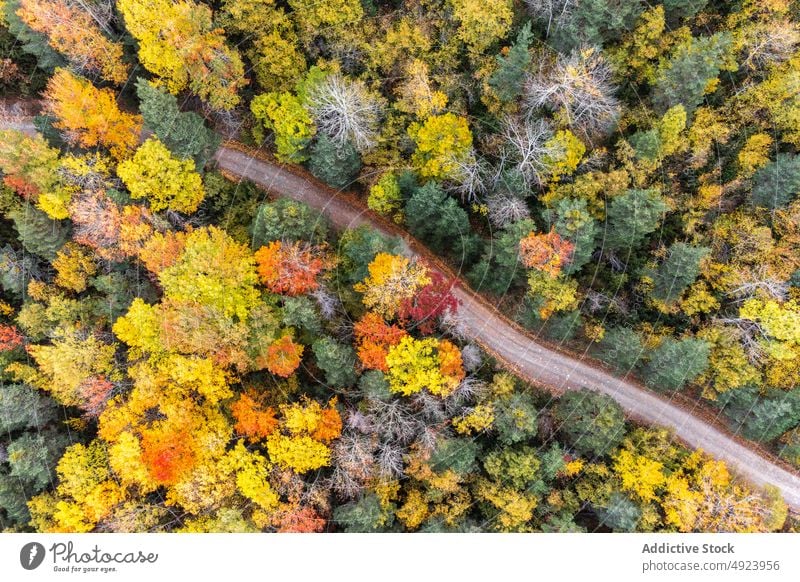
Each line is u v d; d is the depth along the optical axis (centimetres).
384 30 4756
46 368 4206
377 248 4281
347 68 4947
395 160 4959
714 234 4878
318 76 4647
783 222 4656
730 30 4762
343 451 4191
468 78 4816
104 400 4416
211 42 4441
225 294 4272
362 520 3984
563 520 4259
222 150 5322
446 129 4569
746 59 4728
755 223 4759
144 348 4262
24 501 4234
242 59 4906
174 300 4206
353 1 4550
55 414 4522
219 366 4372
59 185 4209
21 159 4034
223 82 4741
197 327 4175
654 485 4284
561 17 4384
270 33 4672
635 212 4341
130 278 4625
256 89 5156
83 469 4181
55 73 4297
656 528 4347
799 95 4500
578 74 4234
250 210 5116
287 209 4481
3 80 4916
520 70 4362
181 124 4422
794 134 4684
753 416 4628
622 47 4672
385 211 5103
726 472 4459
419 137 4638
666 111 4650
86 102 4141
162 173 4294
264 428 4153
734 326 4644
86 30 4259
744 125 4812
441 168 4709
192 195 4588
